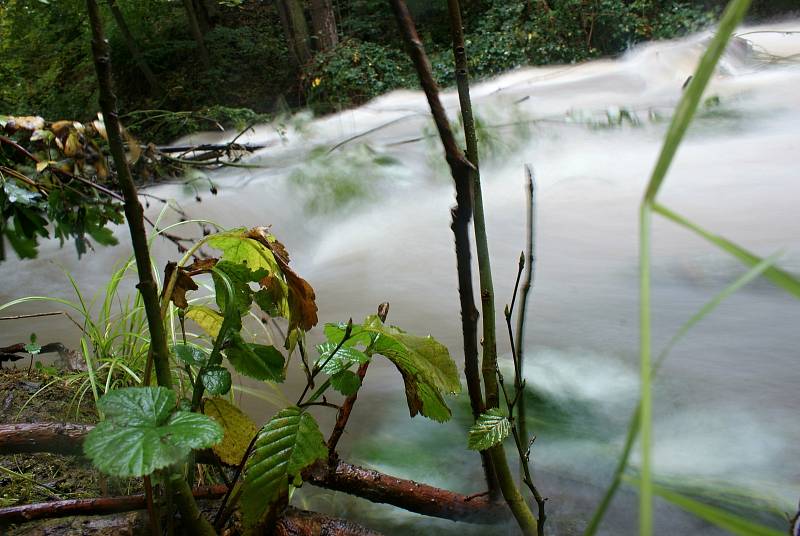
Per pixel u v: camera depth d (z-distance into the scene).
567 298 3.87
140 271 1.22
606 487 1.77
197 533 1.32
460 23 1.21
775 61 13.62
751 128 8.35
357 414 2.45
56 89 18.23
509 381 2.54
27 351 2.67
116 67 20.55
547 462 1.92
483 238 1.32
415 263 5.03
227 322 1.35
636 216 5.67
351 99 17.91
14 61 17.80
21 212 2.48
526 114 9.30
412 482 1.63
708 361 2.73
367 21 21.25
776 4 17.98
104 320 2.78
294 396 2.67
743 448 1.98
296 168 7.77
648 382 0.41
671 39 17.70
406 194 7.09
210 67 19.50
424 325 3.71
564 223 5.67
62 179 2.55
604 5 18.06
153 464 0.99
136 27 19.64
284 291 1.55
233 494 1.53
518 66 18.16
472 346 1.33
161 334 1.27
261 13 22.36
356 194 6.96
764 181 6.26
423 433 2.23
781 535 0.40
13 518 1.49
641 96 12.84
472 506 1.57
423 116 11.66
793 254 4.33
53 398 2.32
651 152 7.80
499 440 1.29
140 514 1.55
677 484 1.76
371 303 4.20
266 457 1.25
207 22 21.47
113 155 1.16
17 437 1.79
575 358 2.84
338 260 5.39
